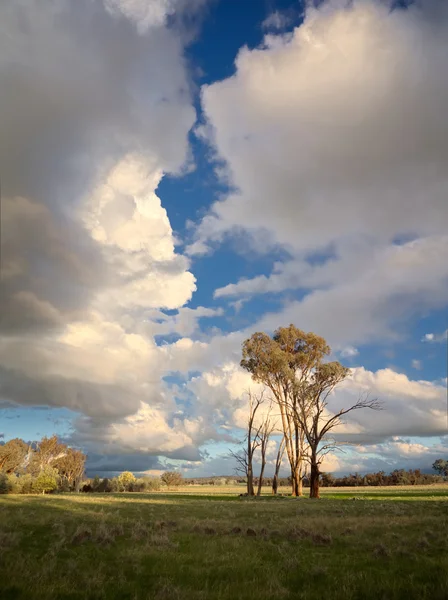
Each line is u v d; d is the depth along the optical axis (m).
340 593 7.59
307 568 9.65
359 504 31.56
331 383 51.19
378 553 11.17
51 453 102.12
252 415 59.66
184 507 27.42
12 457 90.44
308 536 14.08
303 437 55.09
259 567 9.72
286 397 57.34
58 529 13.87
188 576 8.88
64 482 87.00
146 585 8.28
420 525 16.59
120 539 13.12
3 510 19.55
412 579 8.48
